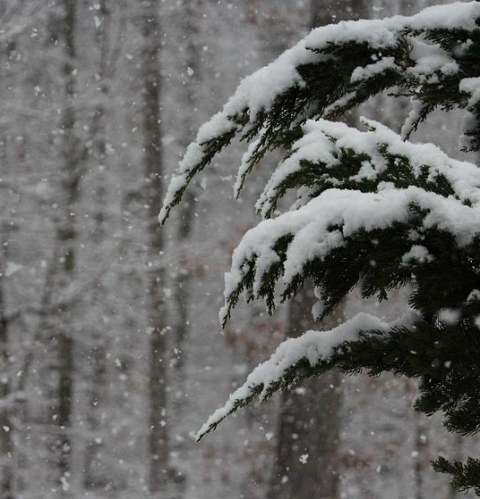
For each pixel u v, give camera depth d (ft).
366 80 8.54
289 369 8.27
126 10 52.21
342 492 52.90
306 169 9.12
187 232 54.29
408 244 7.61
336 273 7.91
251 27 52.47
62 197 51.62
